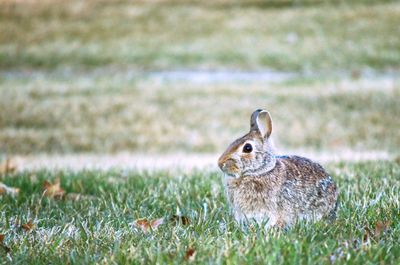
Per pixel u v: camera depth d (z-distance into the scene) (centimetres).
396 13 8412
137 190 2292
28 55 7462
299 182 1667
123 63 7119
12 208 2089
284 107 5256
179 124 4966
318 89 5700
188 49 7425
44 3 9219
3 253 1534
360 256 1388
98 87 6000
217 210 1867
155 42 7750
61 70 7038
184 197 2136
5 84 6225
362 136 4653
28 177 2639
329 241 1477
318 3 8944
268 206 1619
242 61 7019
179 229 1667
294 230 1566
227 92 5697
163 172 2809
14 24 8500
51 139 4669
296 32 7888
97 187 2436
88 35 8112
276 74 6644
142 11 8869
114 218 1834
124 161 3816
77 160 3938
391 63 6888
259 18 8412
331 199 1736
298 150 4306
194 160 3819
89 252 1500
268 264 1331
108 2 9281
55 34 8181
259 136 1627
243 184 1625
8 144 4550
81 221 1822
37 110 5262
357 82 5981
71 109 5303
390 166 2652
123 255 1438
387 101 5309
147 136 4741
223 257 1371
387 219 1692
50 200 2200
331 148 4416
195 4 9119
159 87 5966
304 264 1352
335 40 7569
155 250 1462
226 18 8475
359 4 8825
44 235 1667
